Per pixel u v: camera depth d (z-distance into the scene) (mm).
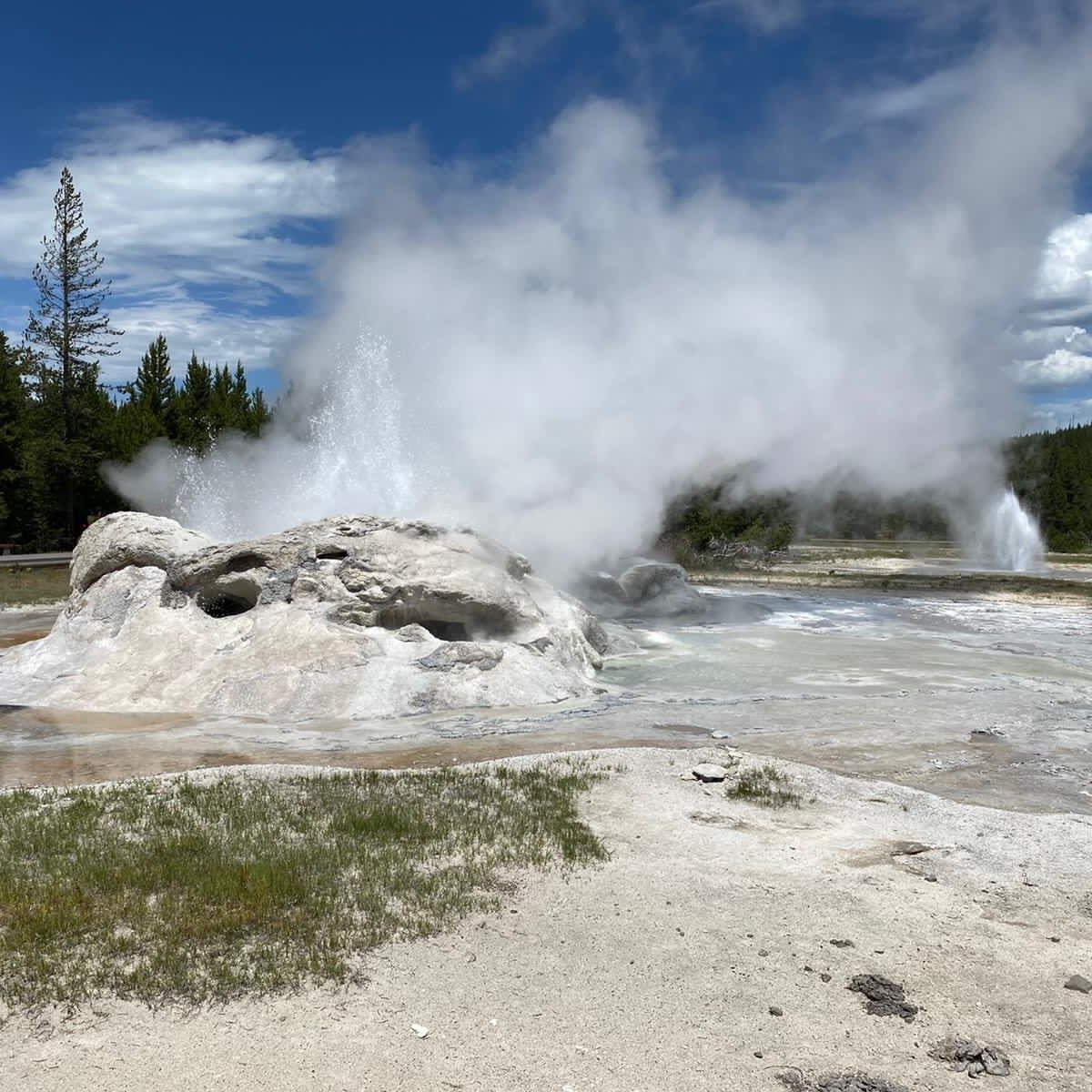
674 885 8047
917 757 12891
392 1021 5836
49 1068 5293
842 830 9516
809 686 17922
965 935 7148
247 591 18781
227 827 9180
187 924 6945
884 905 7660
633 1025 5855
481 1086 5227
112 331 54156
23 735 14117
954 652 22281
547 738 13875
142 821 9359
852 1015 6016
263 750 13242
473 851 8703
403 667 16422
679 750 12312
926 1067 5477
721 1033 5785
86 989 6086
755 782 10984
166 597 18562
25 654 18219
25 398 51938
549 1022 5863
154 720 15102
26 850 8453
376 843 8805
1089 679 18906
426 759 12719
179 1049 5500
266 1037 5633
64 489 54344
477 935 7023
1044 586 39000
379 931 7000
